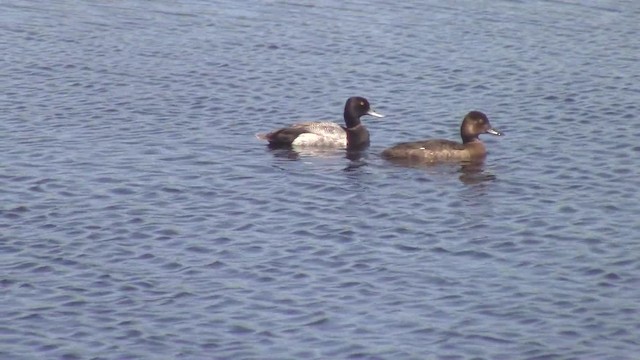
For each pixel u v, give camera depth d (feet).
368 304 62.90
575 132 92.07
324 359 57.31
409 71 107.76
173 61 110.01
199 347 58.39
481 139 90.68
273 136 88.53
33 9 126.00
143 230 72.38
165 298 63.46
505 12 125.70
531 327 60.44
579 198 78.18
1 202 76.54
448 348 58.34
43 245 70.08
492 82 104.73
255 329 60.18
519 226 73.31
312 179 81.35
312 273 66.59
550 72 107.24
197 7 127.24
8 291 64.13
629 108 97.40
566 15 124.67
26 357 57.36
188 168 83.35
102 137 90.02
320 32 118.83
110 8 126.72
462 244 70.59
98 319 61.16
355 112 89.35
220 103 98.84
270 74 106.52
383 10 126.11
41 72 106.52
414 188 79.77
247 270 66.90
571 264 67.87
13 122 93.40
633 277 66.13
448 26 120.98
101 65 108.68
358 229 72.69
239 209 75.87
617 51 113.39
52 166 83.30
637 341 59.00
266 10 126.11
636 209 76.28
